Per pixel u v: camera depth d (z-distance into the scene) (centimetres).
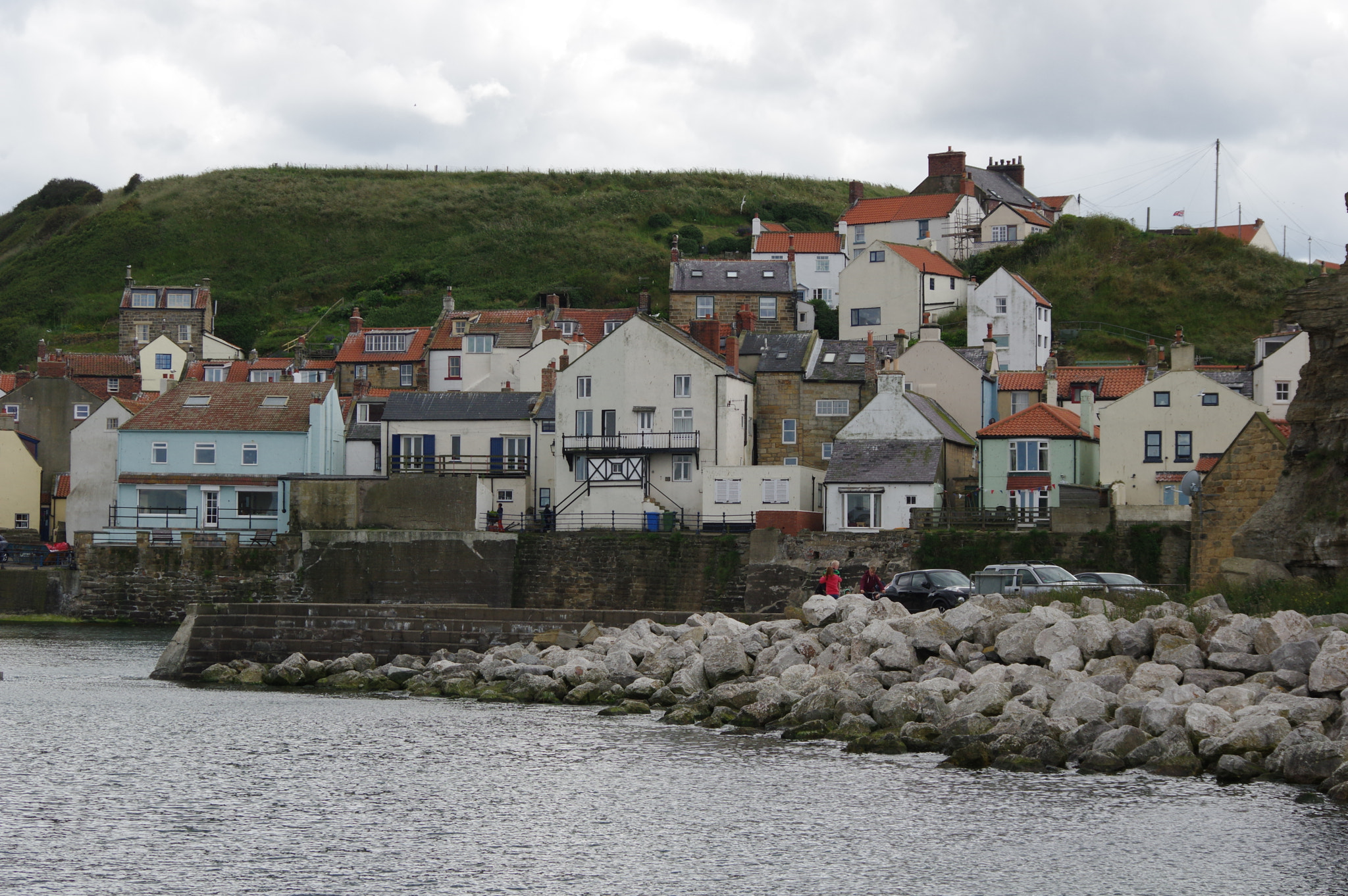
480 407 10612
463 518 9450
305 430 10231
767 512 9006
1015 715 4472
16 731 4997
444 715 5444
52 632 8888
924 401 9994
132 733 4984
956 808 3812
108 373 13675
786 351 10562
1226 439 8950
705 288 13375
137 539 9531
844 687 5144
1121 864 3309
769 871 3300
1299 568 5666
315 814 3803
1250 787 3931
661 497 9844
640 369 9938
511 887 3175
